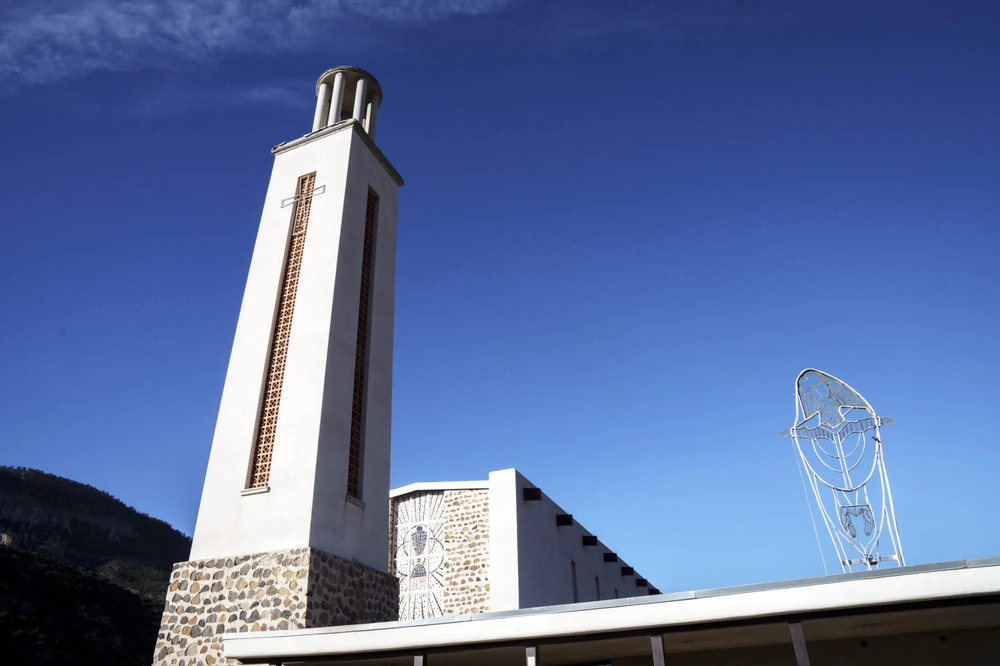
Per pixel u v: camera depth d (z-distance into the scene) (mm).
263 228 19531
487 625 10562
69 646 35969
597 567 28609
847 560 13820
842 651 12211
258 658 11727
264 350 17438
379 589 16422
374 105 22469
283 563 14500
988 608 9297
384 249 20422
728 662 12758
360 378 18141
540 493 22406
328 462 15773
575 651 12086
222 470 16281
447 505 23109
